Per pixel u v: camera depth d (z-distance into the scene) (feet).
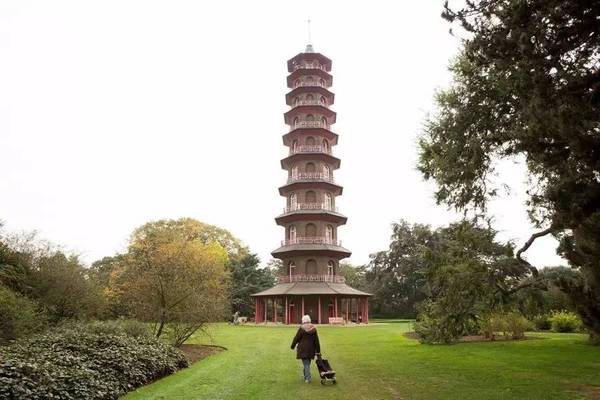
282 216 157.48
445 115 43.73
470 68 40.68
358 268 263.70
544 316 99.25
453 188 43.01
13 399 25.21
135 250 84.02
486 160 41.04
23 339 42.22
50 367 30.30
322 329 118.21
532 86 28.32
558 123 26.30
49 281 67.10
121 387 35.22
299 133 164.76
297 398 32.76
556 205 29.73
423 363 51.11
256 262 209.05
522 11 27.68
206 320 65.92
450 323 46.70
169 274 65.10
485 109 38.99
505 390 35.53
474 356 56.75
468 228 45.27
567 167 28.73
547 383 38.40
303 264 152.66
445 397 33.17
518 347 65.87
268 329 118.01
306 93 171.22
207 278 70.18
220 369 46.34
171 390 35.58
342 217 157.89
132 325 53.52
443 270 45.73
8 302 50.93
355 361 53.21
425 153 45.29
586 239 32.60
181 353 51.21
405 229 208.74
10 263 63.67
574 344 68.08
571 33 27.48
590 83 27.14
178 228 193.26
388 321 176.35
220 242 209.46
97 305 74.59
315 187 157.79
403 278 200.64
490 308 49.65
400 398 32.86
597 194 26.61
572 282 52.75
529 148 30.68
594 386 37.04
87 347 38.83
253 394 34.04
